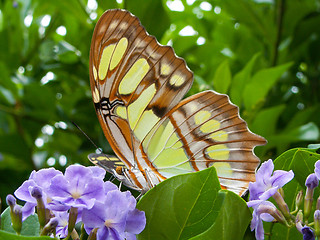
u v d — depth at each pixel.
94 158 0.25
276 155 0.34
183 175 0.22
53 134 0.39
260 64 0.38
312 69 0.40
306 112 0.34
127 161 0.25
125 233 0.22
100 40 0.24
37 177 0.22
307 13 0.37
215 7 0.43
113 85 0.25
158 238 0.22
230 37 0.41
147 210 0.22
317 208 0.22
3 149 0.36
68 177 0.21
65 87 0.41
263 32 0.37
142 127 0.25
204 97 0.25
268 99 0.37
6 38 0.39
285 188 0.24
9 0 0.39
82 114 0.37
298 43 0.37
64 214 0.22
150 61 0.25
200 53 0.40
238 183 0.25
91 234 0.21
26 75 0.40
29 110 0.37
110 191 0.21
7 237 0.20
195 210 0.22
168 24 0.34
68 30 0.39
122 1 0.34
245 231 0.22
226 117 0.25
